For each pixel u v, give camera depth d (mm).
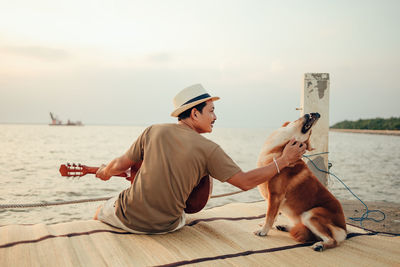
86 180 10727
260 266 1972
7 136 56312
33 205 2885
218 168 2227
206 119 2424
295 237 2494
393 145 47438
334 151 31703
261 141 57219
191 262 1973
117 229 2521
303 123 2492
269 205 2586
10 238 2242
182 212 2441
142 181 2287
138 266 1880
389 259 2152
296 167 2553
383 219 3521
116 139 52375
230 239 2473
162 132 2305
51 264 1870
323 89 3859
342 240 2453
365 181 11227
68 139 49531
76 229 2494
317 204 2520
